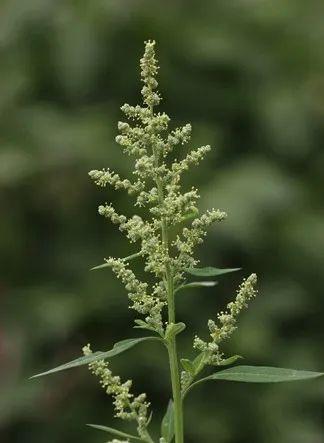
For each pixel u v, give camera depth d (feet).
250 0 45.50
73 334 40.55
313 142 43.62
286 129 43.04
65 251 41.32
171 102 43.39
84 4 42.83
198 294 40.11
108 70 42.52
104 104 42.60
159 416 39.40
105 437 39.65
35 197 41.45
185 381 14.33
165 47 43.24
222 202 39.32
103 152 40.63
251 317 40.40
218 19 44.65
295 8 46.21
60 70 42.22
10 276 41.57
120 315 40.27
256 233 39.37
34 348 40.34
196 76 43.47
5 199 41.73
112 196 41.16
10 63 43.47
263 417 39.70
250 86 43.88
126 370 39.65
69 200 41.37
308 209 42.11
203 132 42.32
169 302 14.43
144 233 14.48
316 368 40.22
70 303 39.65
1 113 42.22
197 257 39.68
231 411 39.88
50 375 40.37
